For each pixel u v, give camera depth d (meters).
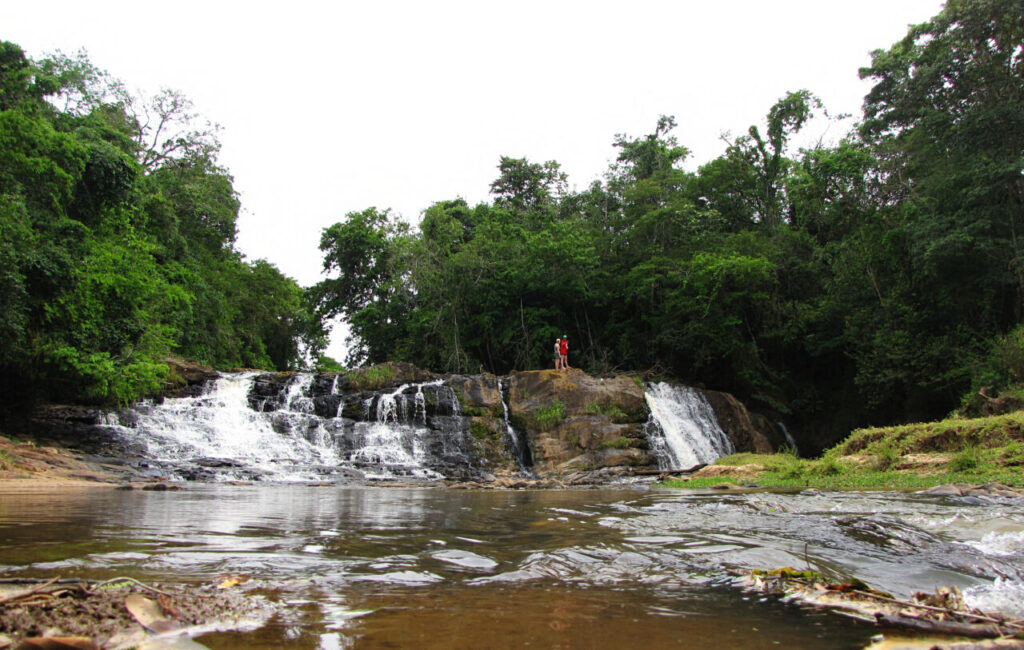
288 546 4.97
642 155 43.62
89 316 19.69
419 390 24.08
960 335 25.38
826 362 33.25
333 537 5.55
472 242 34.66
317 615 3.03
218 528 5.95
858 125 37.03
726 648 2.69
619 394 24.39
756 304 32.06
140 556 4.30
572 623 3.03
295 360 45.62
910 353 26.22
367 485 15.26
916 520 6.76
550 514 7.80
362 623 2.92
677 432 25.81
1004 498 9.32
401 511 8.13
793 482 14.49
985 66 26.08
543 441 23.20
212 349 31.09
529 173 45.16
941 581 4.23
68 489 11.16
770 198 37.72
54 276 18.42
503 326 33.66
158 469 15.99
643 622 3.08
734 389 32.66
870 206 31.47
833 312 30.83
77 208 22.25
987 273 24.69
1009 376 21.42
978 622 3.07
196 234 35.41
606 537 5.78
